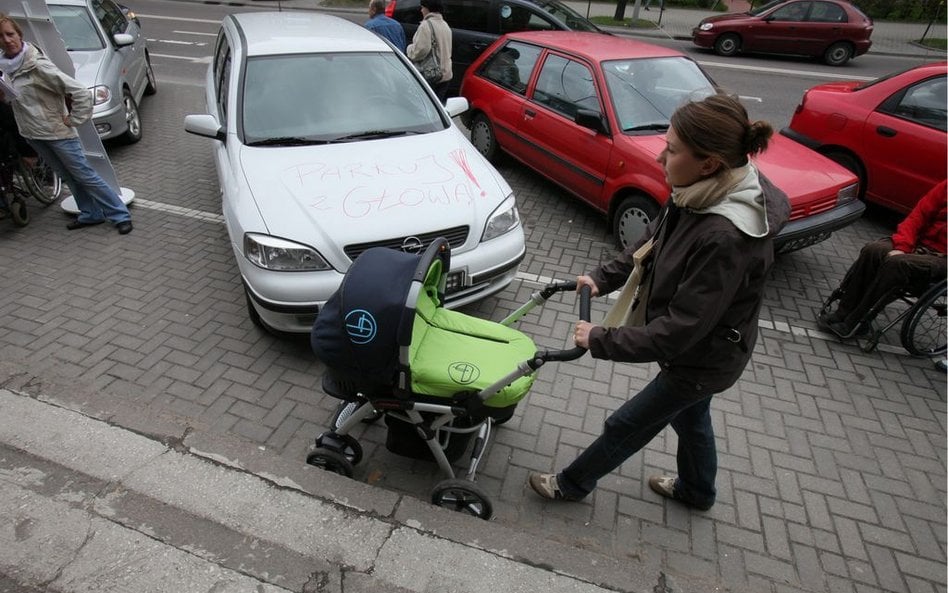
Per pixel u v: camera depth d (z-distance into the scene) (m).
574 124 5.45
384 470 2.99
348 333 2.20
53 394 3.13
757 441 3.31
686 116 1.70
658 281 1.95
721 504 2.90
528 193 6.45
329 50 4.66
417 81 4.78
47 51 4.66
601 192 5.24
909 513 2.92
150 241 5.00
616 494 2.92
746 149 1.69
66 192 5.89
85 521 2.49
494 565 2.40
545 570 2.39
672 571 2.57
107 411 3.04
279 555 2.40
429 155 4.06
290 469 2.77
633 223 4.97
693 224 1.83
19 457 2.76
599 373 3.74
